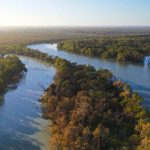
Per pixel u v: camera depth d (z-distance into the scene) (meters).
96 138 76.06
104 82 126.19
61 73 137.25
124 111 94.31
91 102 98.12
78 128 79.00
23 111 115.12
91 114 88.38
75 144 74.25
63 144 75.94
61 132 84.81
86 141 74.88
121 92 112.94
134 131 83.19
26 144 88.94
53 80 154.50
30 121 105.12
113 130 83.88
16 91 141.62
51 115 99.25
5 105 121.88
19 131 97.38
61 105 97.81
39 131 97.06
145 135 77.56
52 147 80.81
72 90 115.31
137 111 91.94
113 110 96.81
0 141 90.62
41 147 87.12
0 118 108.19
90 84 119.38
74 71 144.62
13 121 105.50
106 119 87.06
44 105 114.00
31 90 143.88
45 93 125.25
